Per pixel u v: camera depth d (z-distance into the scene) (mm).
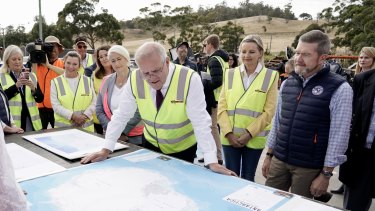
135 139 2637
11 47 3055
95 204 1172
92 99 3172
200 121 1694
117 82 2701
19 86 2998
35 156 1671
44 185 1323
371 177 2156
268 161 2154
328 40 1745
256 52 2371
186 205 1171
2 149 768
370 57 3574
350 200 2236
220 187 1333
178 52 4395
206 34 28672
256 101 2385
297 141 1855
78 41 4477
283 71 8711
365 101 2158
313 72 1812
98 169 1512
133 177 1420
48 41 4004
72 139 1984
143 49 1556
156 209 1139
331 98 1733
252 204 1187
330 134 1738
